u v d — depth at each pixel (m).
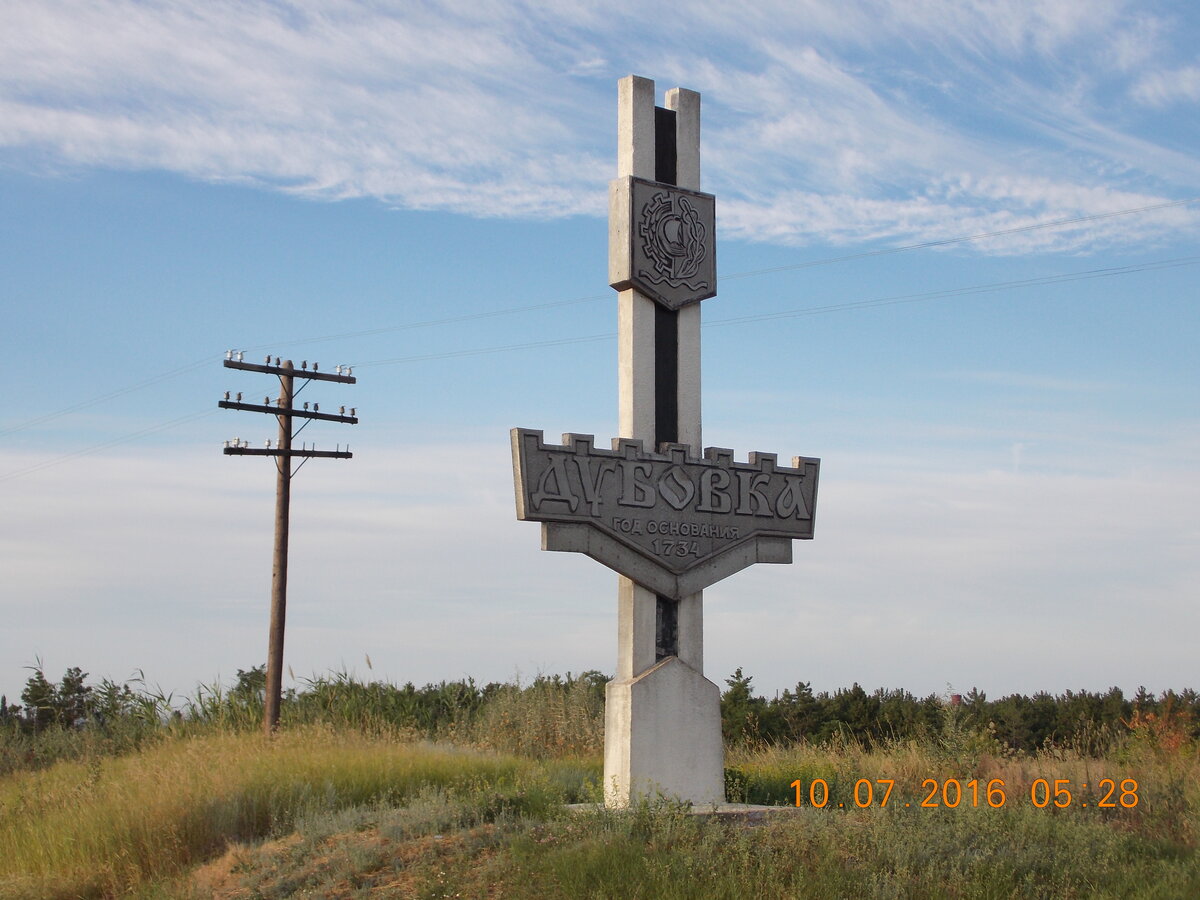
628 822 12.19
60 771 19.33
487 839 12.36
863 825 12.49
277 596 30.86
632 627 14.65
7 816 15.61
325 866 12.30
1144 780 15.60
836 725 24.81
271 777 15.51
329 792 15.02
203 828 14.12
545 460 14.08
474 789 14.79
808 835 11.95
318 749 18.22
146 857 13.56
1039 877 11.60
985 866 11.49
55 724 24.19
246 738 19.56
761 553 15.76
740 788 15.64
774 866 10.95
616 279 15.36
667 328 15.68
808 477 16.33
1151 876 11.91
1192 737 18.50
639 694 14.39
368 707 24.08
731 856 11.35
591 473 14.38
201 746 18.08
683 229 15.73
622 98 15.70
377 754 17.42
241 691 26.09
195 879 12.87
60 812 15.16
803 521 16.19
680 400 15.57
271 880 12.20
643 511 14.74
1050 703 25.02
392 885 11.51
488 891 11.00
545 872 10.98
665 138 16.00
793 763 18.69
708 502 15.29
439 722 24.38
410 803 14.12
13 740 23.48
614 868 10.88
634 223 15.34
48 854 13.85
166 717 22.48
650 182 15.53
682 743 14.65
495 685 26.14
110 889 13.19
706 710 14.88
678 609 15.07
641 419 15.13
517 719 23.08
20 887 13.03
